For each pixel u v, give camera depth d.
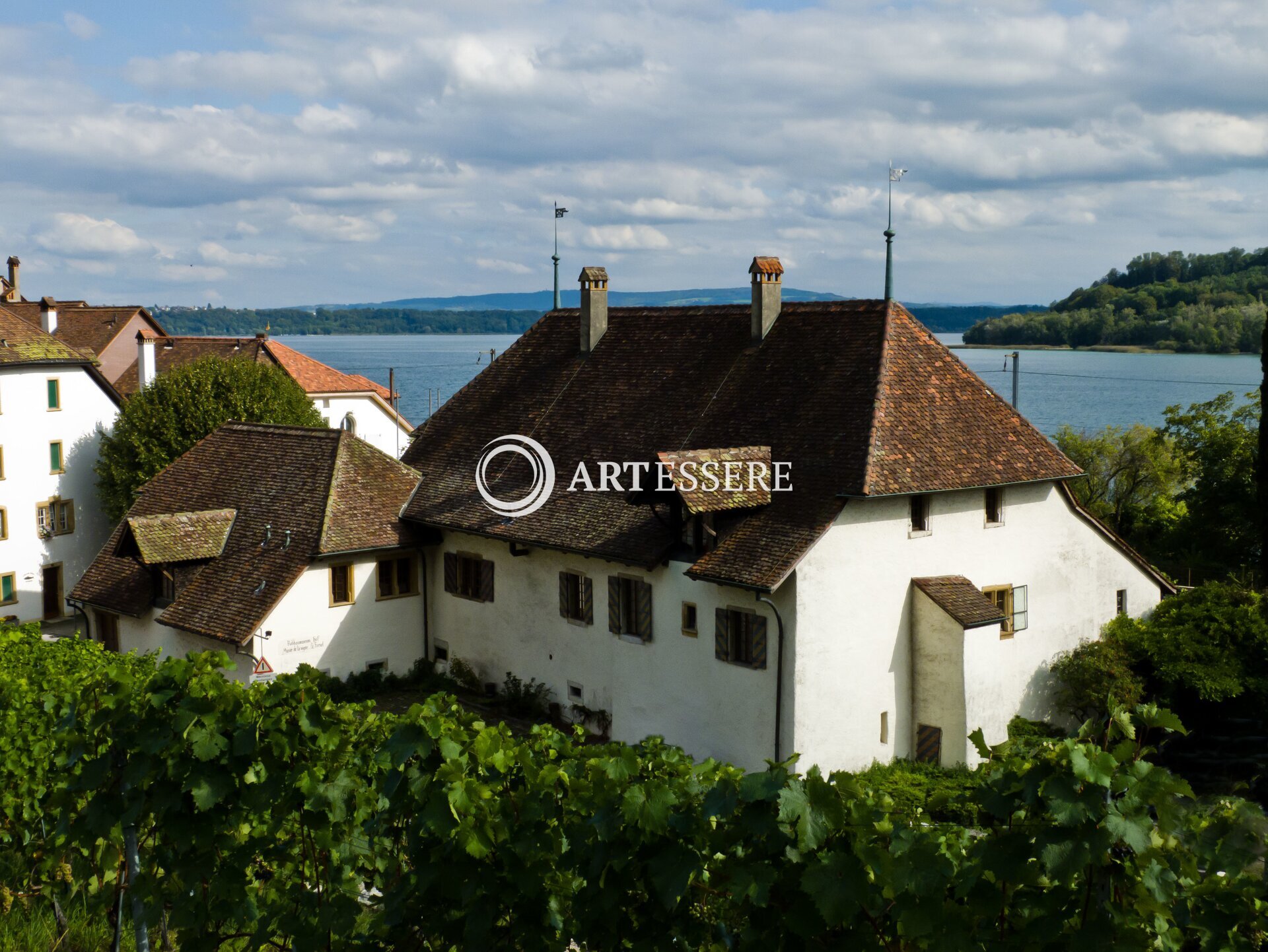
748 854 8.68
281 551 36.06
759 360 34.81
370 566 36.94
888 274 34.94
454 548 37.56
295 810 11.41
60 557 52.47
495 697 36.25
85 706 11.91
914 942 8.48
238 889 11.45
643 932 9.77
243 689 11.43
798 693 28.11
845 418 30.83
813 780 8.43
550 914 10.47
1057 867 7.60
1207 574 50.41
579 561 33.50
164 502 41.56
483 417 41.09
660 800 9.30
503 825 10.38
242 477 40.09
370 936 11.20
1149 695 32.88
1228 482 51.06
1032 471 31.73
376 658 37.28
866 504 29.06
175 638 36.69
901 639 29.94
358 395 77.06
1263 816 7.57
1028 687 32.41
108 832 11.41
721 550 29.64
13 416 50.38
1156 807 7.65
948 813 25.42
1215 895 7.74
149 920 11.35
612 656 32.78
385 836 11.66
